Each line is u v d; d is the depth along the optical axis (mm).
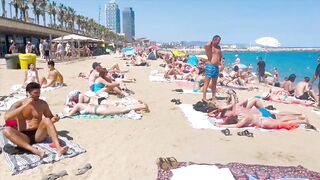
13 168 5340
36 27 48531
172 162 5586
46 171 5387
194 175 5145
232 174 5191
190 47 175625
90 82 12031
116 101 9539
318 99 12305
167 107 10289
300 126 8320
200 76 14375
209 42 10359
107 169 5539
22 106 6055
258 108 8508
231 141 7082
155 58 36938
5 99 10422
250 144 6918
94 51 50500
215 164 5645
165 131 7695
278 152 6492
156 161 5867
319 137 7555
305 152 6535
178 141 7012
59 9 85250
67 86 13859
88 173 5371
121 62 32125
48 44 29984
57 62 27438
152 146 6668
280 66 43062
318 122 9266
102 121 8336
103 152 6273
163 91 13617
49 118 6227
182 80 17500
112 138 7082
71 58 30984
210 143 6918
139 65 27844
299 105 11797
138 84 15766
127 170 5516
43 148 6051
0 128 7184
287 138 7410
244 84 16734
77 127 7789
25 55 19625
